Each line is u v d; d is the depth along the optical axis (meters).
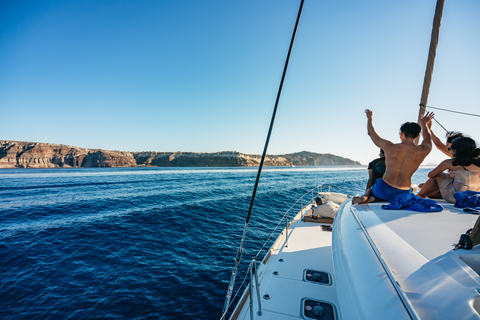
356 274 1.62
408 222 2.06
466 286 1.12
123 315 8.34
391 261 1.49
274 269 3.90
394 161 2.88
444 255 1.42
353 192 40.34
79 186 53.66
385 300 1.22
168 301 9.05
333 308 2.93
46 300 9.17
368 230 2.04
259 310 2.87
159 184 58.84
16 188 49.53
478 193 2.45
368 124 3.21
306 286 3.41
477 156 2.61
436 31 4.10
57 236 16.56
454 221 2.01
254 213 23.39
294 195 36.44
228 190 44.66
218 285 10.10
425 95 4.12
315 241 5.02
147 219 21.06
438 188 3.10
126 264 12.09
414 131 2.82
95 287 10.01
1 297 9.37
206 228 18.31
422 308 1.05
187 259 12.63
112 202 30.66
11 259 12.80
